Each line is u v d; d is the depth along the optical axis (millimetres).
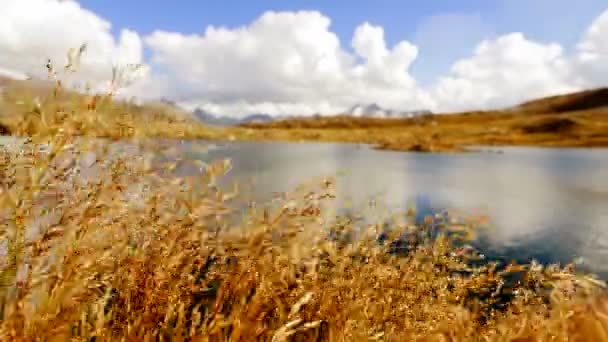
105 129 1594
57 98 1492
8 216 1357
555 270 2309
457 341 2359
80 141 1523
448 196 20859
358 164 37688
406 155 54188
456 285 2506
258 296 1702
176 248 1787
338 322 2023
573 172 35875
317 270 2168
